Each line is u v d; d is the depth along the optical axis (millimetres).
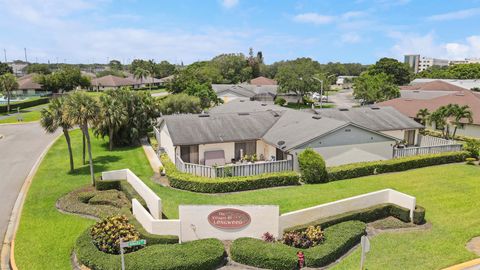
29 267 16016
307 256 15859
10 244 18625
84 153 32875
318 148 28766
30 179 28828
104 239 16750
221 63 119625
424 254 16625
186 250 16328
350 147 30047
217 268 15875
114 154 36531
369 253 16859
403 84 112312
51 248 17609
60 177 28906
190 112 49688
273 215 17906
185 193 24516
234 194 24219
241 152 32469
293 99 87625
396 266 15609
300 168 27047
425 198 23422
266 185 25516
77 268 16078
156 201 19688
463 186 25766
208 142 30234
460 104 47156
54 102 28203
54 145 40781
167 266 15016
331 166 29062
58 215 21703
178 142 29344
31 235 18938
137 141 41750
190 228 17797
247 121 34625
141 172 29859
